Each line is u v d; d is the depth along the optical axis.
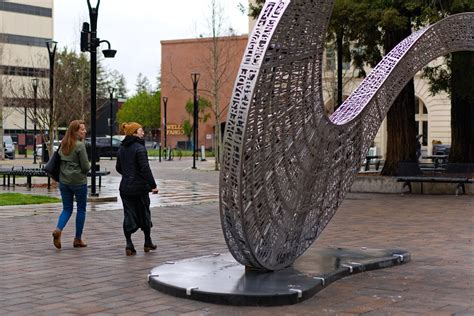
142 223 10.06
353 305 6.80
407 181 21.06
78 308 6.70
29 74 83.56
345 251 9.45
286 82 6.93
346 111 9.38
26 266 8.93
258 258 7.29
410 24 22.02
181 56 71.12
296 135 7.38
